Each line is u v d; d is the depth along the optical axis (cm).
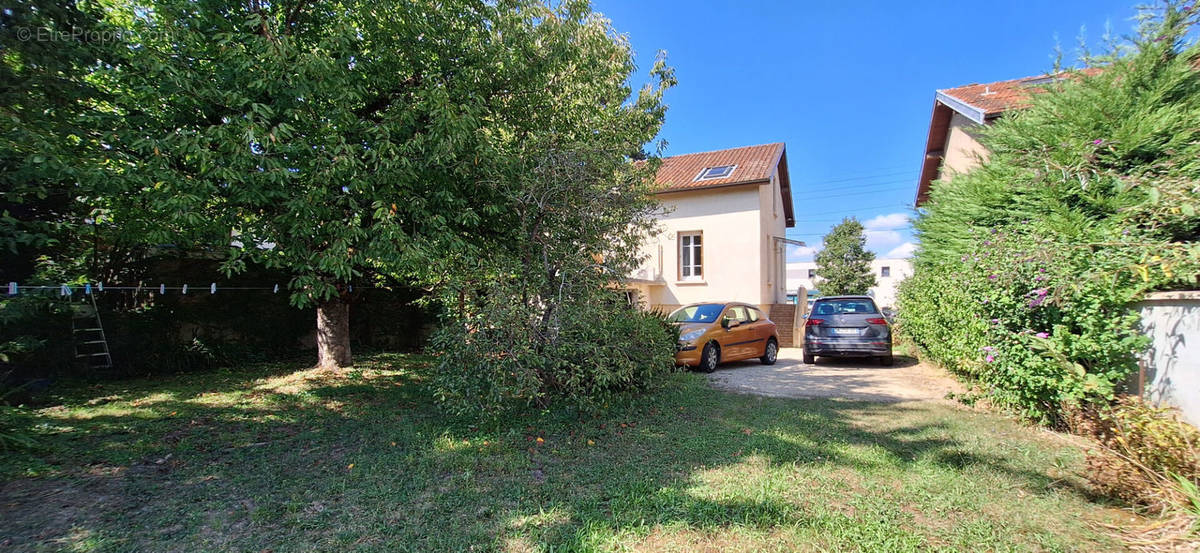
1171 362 455
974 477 412
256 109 475
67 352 805
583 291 580
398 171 538
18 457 464
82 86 507
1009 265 554
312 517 351
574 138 783
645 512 352
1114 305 492
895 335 1491
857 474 422
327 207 552
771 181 1839
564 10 907
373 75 638
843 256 3572
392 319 1335
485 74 696
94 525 339
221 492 395
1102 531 324
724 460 463
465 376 531
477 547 310
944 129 1508
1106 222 577
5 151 433
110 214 656
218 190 513
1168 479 338
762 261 1783
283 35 555
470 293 552
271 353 1102
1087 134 660
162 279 948
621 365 586
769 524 334
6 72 446
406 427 565
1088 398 482
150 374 903
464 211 628
